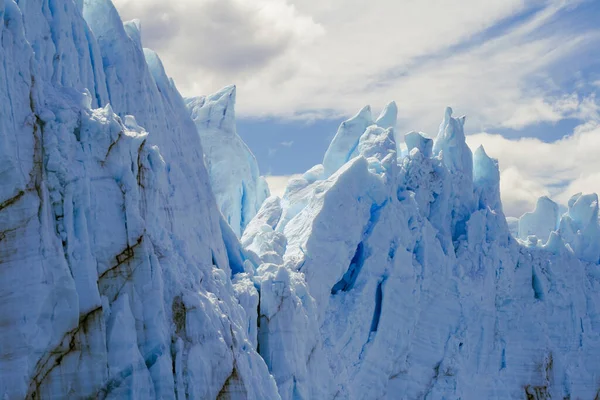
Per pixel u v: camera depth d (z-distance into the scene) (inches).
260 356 1669.5
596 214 2689.5
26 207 1299.2
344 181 2126.0
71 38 1544.0
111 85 1675.7
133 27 1800.0
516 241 2438.5
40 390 1293.1
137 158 1467.8
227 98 2482.8
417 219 2233.0
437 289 2222.0
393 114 2541.8
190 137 1888.5
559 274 2475.4
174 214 1704.0
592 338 2527.1
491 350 2300.7
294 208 2310.5
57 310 1312.7
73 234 1353.3
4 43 1325.0
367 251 2140.7
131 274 1408.7
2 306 1270.9
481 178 2498.8
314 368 1887.3
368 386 2063.2
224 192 2442.2
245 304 1776.6
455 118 2437.3
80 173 1376.7
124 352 1370.6
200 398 1464.1
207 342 1505.9
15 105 1323.8
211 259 1814.7
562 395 2405.3
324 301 2052.2
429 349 2185.0
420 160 2304.4
